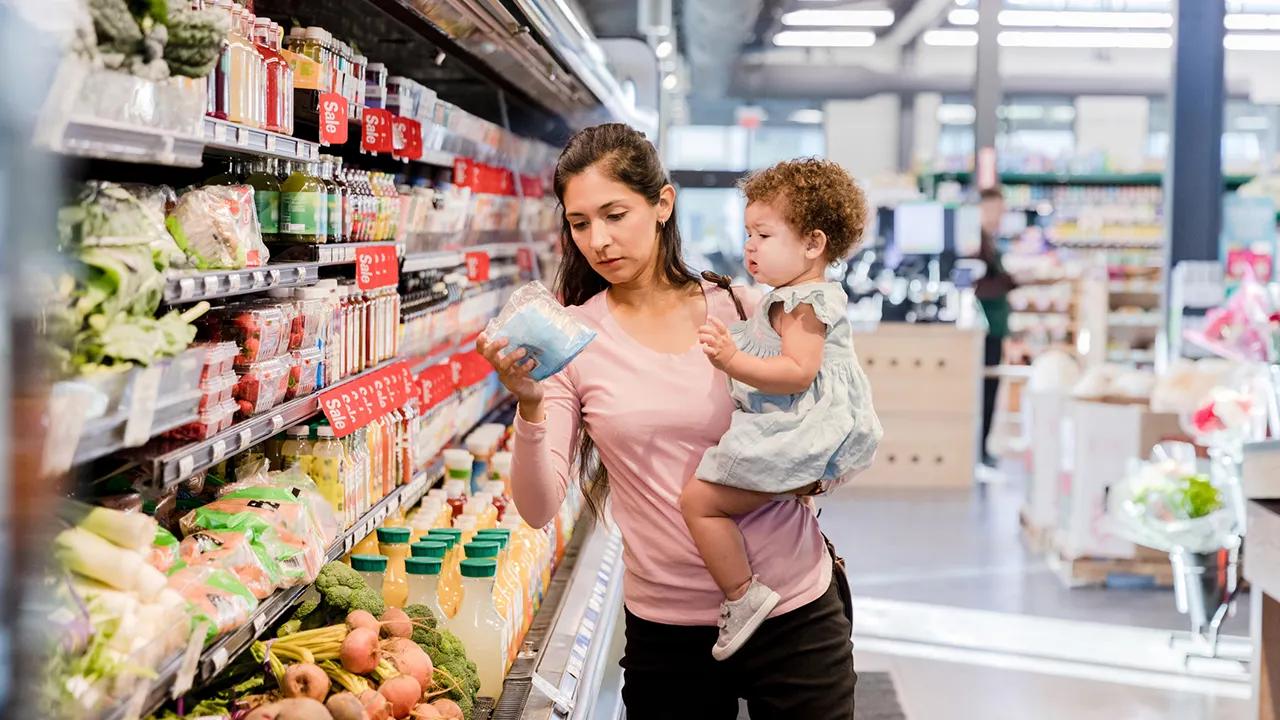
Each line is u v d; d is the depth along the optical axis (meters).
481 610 2.63
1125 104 18.98
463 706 2.35
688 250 14.29
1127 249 14.43
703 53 14.69
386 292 2.94
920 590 6.35
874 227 10.23
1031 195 14.66
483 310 4.34
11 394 1.00
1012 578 6.58
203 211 1.88
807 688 2.18
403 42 3.68
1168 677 4.96
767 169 2.25
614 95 4.79
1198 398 6.05
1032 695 4.77
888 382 9.41
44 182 1.05
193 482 2.16
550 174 5.32
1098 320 13.09
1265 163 15.95
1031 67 18.03
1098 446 6.27
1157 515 5.27
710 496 2.13
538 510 2.12
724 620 2.16
